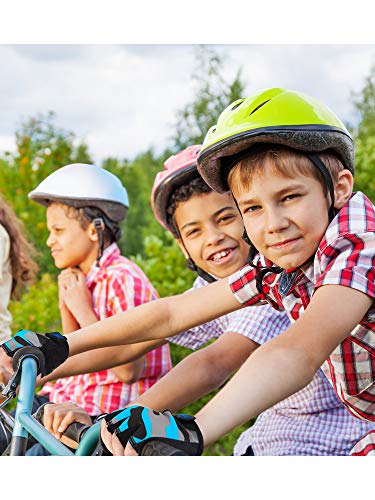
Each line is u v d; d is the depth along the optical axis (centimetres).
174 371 236
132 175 1067
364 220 171
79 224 342
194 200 271
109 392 313
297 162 169
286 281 189
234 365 242
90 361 239
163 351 324
